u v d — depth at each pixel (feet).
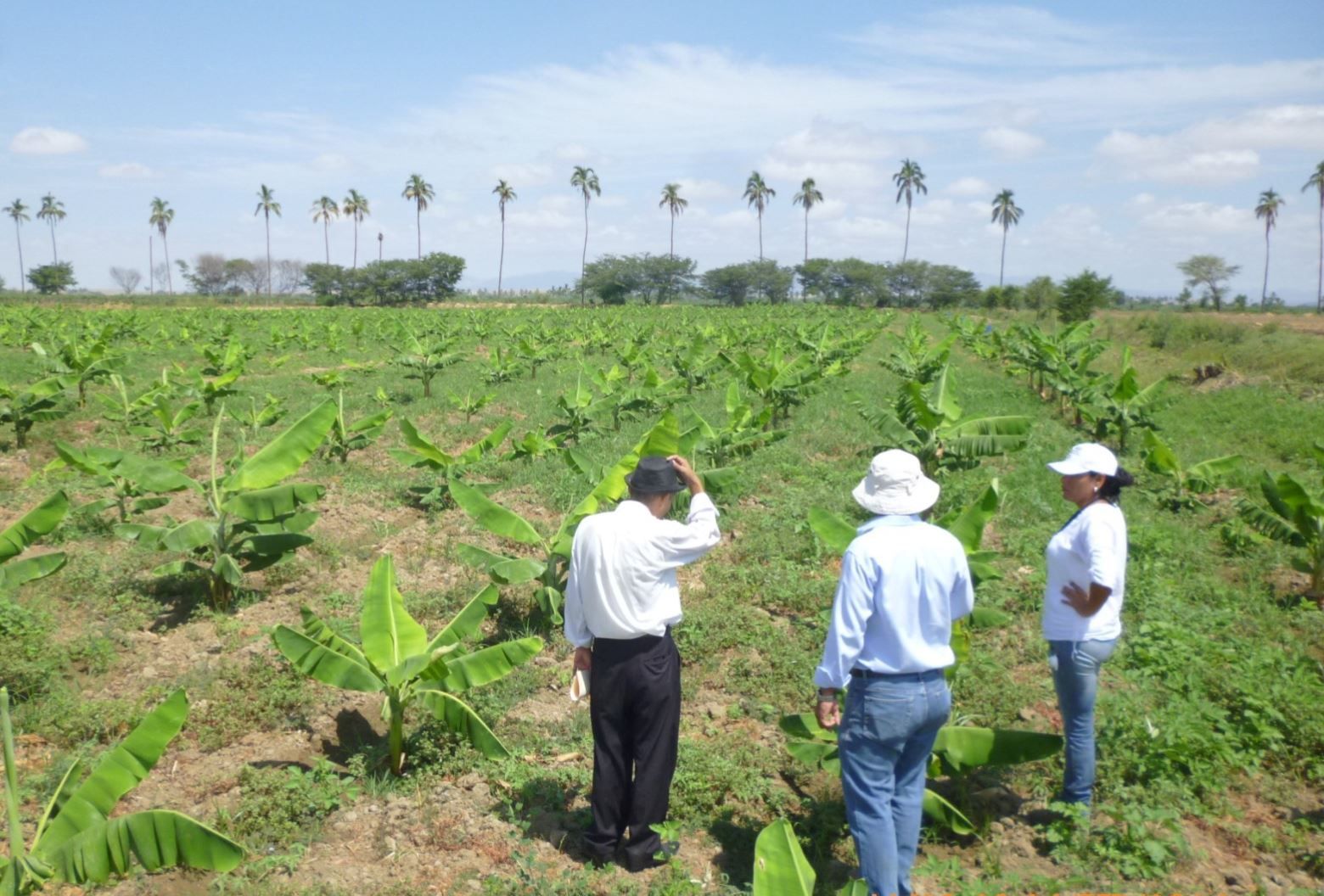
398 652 16.22
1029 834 14.70
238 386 67.21
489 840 14.33
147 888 12.92
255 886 13.00
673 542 13.24
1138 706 17.88
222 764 16.58
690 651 21.72
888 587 11.68
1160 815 14.01
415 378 74.38
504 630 23.02
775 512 33.12
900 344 102.37
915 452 36.19
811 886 10.04
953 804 15.51
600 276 384.68
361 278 342.03
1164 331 117.91
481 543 30.42
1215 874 13.73
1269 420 55.93
